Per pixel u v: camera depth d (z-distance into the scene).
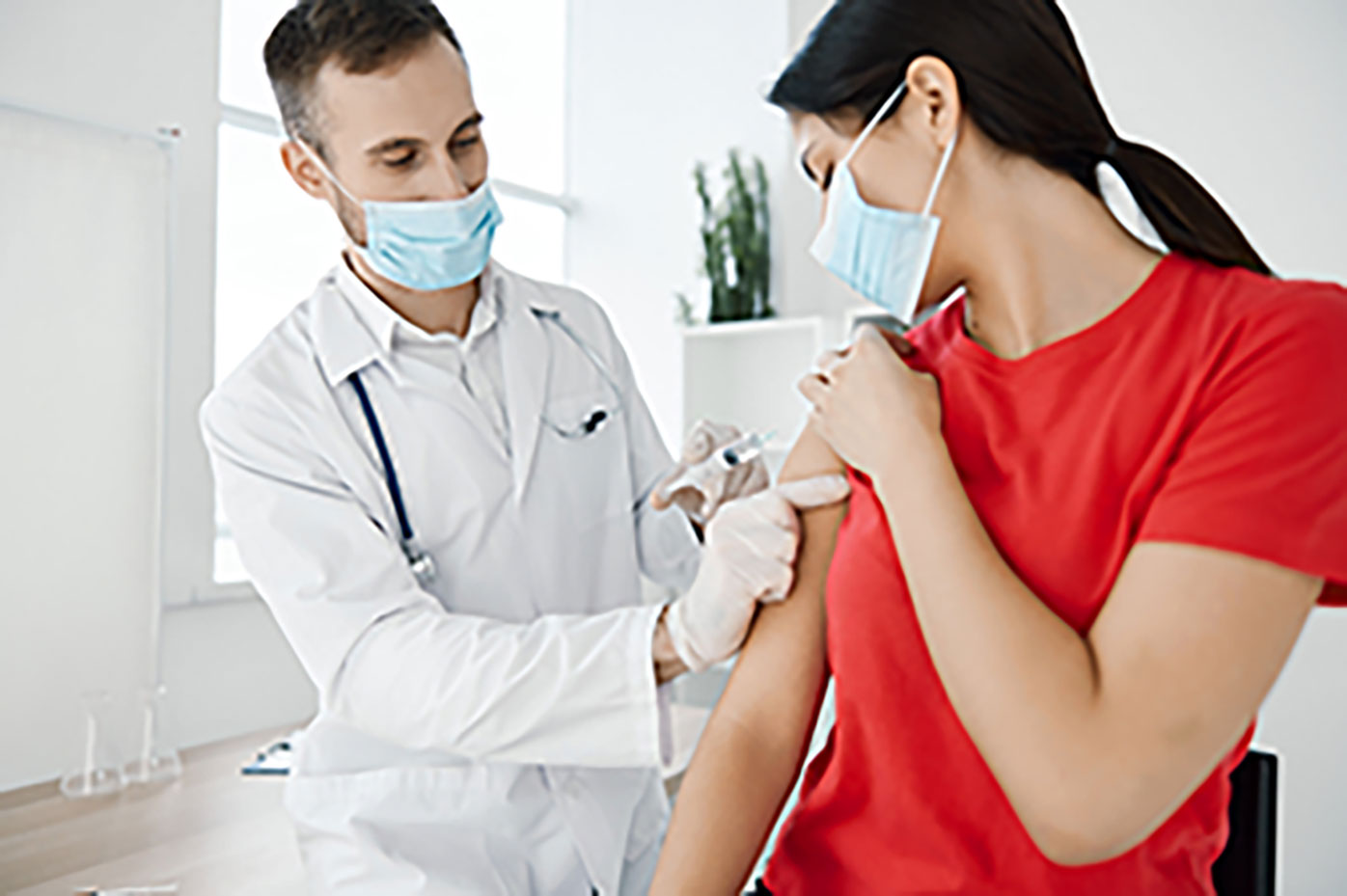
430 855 1.24
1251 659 0.61
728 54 3.97
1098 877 0.75
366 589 1.22
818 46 0.85
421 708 1.15
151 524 2.80
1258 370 0.67
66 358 2.64
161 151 2.83
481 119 1.32
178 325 2.93
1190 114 2.87
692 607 1.06
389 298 1.37
